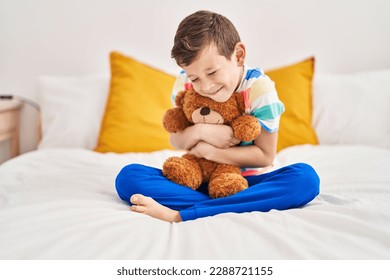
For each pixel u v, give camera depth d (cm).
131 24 188
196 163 95
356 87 170
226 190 86
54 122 166
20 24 183
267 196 82
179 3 187
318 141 165
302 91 166
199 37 82
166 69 190
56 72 188
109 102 162
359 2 190
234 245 62
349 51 194
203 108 93
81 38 187
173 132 100
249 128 89
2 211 76
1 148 188
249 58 194
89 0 184
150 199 82
